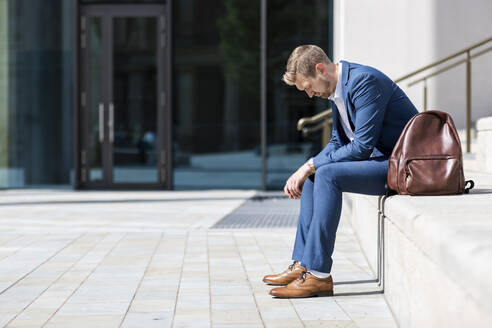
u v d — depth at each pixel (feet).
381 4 22.21
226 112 29.73
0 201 25.67
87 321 8.44
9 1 31.12
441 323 5.65
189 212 21.68
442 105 23.04
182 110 30.04
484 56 22.86
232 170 29.86
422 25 22.53
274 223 18.81
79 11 30.55
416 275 6.87
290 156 29.17
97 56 30.63
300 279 9.78
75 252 13.92
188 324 8.27
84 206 23.65
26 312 8.93
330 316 8.64
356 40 22.26
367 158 9.84
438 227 5.84
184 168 30.25
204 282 10.88
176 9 29.91
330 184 9.56
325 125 25.31
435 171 8.66
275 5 29.22
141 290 10.28
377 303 9.35
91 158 30.91
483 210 7.05
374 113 9.57
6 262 12.75
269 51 29.22
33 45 31.22
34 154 31.50
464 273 4.75
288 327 8.11
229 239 15.83
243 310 8.99
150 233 16.81
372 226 11.68
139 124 30.63
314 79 9.95
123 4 30.35
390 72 22.48
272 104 29.19
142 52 30.40
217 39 29.68
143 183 30.68
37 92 31.30
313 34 29.07
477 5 22.59
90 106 30.81
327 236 9.65
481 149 17.08
